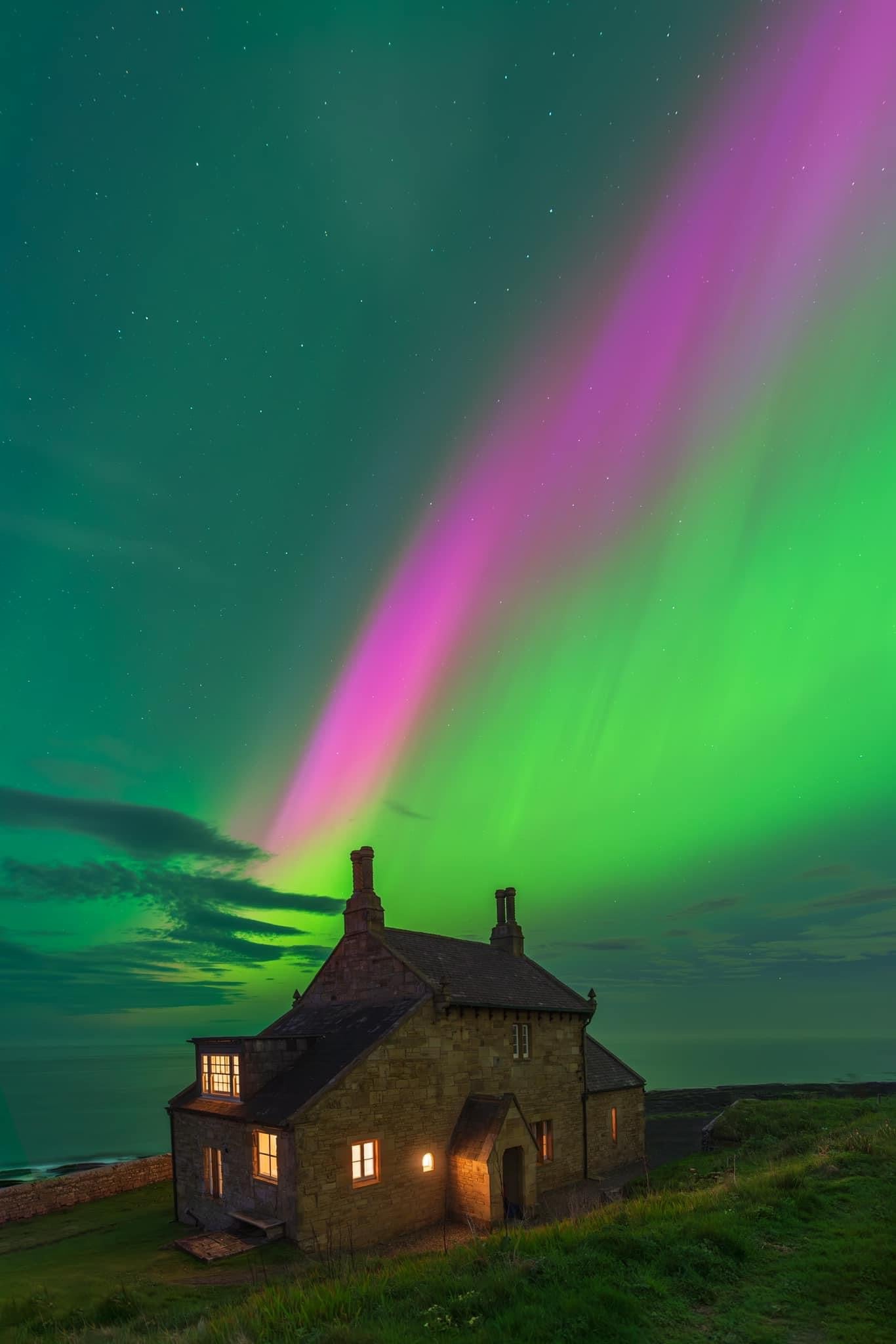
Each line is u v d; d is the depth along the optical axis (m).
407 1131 26.39
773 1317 9.90
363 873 33.16
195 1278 19.84
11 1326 14.98
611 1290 10.41
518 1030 32.16
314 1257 21.86
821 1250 12.02
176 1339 10.86
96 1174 31.95
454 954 34.94
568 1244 13.13
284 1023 33.41
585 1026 35.81
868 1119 29.05
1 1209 28.08
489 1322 9.76
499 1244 13.62
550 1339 9.29
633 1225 14.09
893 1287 10.53
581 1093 34.50
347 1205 23.97
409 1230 25.48
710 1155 30.56
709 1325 9.72
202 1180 27.36
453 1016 29.17
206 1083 28.78
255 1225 23.19
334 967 33.38
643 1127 37.62
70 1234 26.34
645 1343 9.22
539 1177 31.36
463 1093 28.84
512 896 41.56
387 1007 29.22
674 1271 11.40
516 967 37.84
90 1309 15.43
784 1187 15.68
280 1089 26.09
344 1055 26.25
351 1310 11.09
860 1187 15.39
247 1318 11.21
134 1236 25.69
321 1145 23.77
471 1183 26.36
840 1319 9.73
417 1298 11.14
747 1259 11.83
